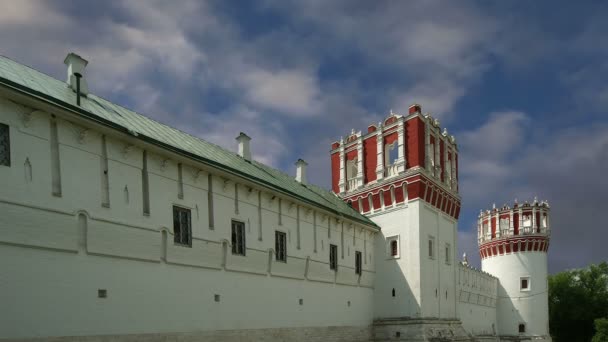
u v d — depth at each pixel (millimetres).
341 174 42969
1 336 13438
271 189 25891
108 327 16516
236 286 23000
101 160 17375
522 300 61875
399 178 37250
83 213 16297
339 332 31312
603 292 75125
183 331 19594
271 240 25984
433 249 37344
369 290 36344
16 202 14289
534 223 63938
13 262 13992
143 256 18328
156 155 19719
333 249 32281
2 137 14328
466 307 48812
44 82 19203
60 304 15078
